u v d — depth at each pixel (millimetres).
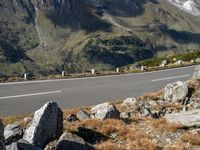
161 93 33688
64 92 36906
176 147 18438
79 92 37531
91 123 20938
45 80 48031
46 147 15961
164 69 76562
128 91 40125
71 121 22281
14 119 23031
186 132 21078
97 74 61188
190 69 75188
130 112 26625
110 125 20344
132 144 18078
